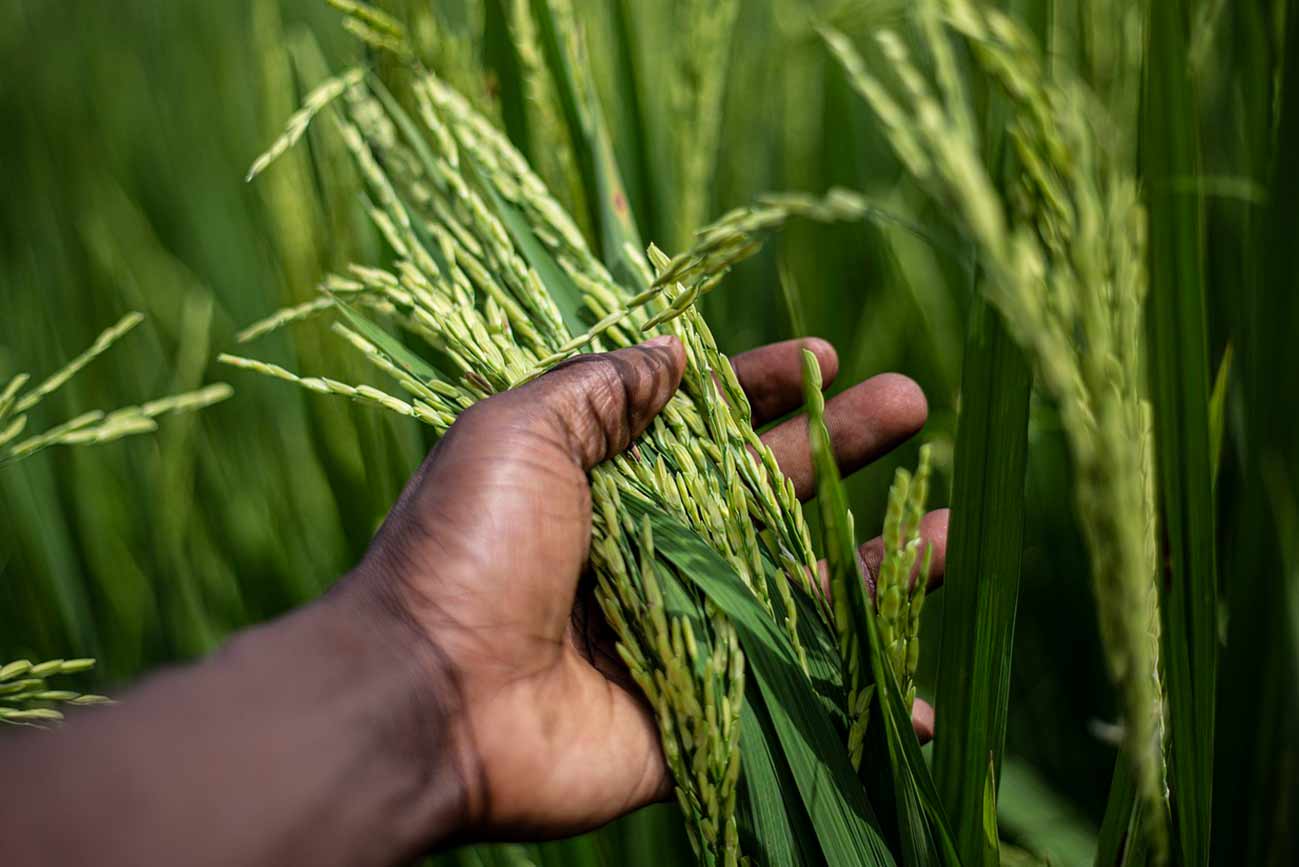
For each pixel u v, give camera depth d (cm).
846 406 51
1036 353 32
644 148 55
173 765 36
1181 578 39
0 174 93
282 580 62
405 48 48
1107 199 35
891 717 38
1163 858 35
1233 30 47
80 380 70
